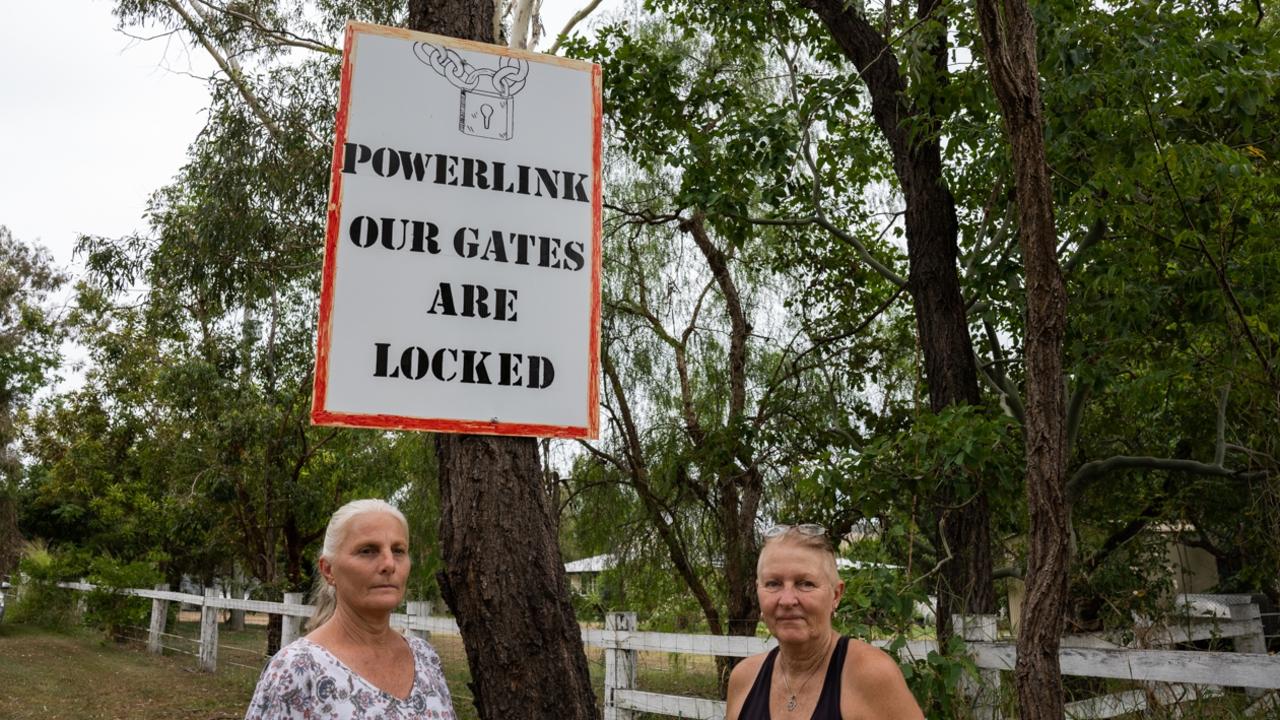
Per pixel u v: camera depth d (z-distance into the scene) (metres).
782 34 9.95
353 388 3.70
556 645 3.92
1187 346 7.68
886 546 5.71
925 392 9.58
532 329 3.96
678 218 10.33
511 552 3.92
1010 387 8.84
